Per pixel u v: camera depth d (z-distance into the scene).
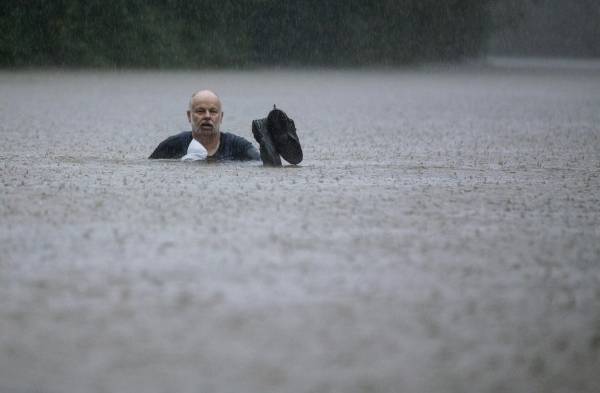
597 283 9.88
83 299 8.88
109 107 41.88
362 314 8.55
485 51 132.88
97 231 12.07
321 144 26.14
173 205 14.17
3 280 9.54
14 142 25.09
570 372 7.23
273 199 14.91
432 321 8.39
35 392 6.55
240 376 6.94
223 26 99.56
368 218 13.38
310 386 6.76
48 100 45.97
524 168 20.45
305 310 8.62
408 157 22.61
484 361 7.40
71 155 21.75
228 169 18.77
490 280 9.91
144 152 22.94
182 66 96.19
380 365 7.23
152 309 8.59
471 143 27.08
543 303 9.07
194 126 20.22
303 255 10.86
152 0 96.19
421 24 115.75
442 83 76.25
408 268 10.34
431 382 6.91
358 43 109.88
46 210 13.58
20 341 7.66
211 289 9.28
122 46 93.00
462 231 12.59
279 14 105.19
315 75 88.81
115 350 7.47
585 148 25.83
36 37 89.62
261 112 40.81
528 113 42.12
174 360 7.26
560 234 12.55
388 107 45.72
